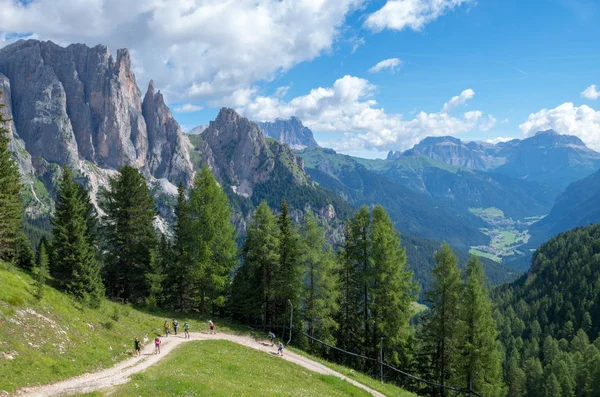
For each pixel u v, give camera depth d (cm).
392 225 4959
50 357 2736
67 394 2106
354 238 5038
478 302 4347
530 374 10181
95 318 3959
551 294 15788
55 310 3488
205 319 5456
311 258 4978
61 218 4575
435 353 4972
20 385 2230
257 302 5569
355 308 5303
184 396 2234
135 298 5862
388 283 4612
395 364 5038
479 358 4266
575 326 13675
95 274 4562
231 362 3644
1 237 4762
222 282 5181
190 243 5225
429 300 4788
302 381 3562
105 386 2316
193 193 5228
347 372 4359
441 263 4653
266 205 5375
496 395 4406
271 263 5244
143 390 2259
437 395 4831
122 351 3484
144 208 5712
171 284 6078
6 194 4756
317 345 5222
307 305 5172
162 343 4072
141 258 5659
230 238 5369
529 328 14188
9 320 2822
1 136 4891
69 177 5469
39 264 6375
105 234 5578
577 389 9469
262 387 2931
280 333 5706
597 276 15038
